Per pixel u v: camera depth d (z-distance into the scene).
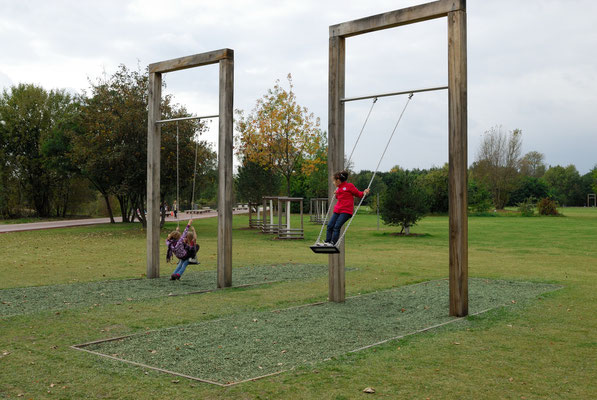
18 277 12.46
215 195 77.25
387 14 9.10
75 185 50.03
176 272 11.94
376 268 14.63
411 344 6.38
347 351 6.06
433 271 13.99
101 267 14.55
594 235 26.95
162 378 5.06
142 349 6.09
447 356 5.85
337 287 9.42
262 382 4.93
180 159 29.36
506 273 13.54
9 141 47.62
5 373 5.20
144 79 29.56
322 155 52.88
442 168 62.41
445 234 28.89
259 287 11.18
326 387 4.80
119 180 29.50
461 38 8.26
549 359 5.77
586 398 4.60
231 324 7.44
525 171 80.44
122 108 28.69
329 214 9.76
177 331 6.98
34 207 50.78
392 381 4.98
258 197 36.62
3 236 26.88
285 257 17.75
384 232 30.11
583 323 7.63
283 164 36.44
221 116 11.23
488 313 8.39
